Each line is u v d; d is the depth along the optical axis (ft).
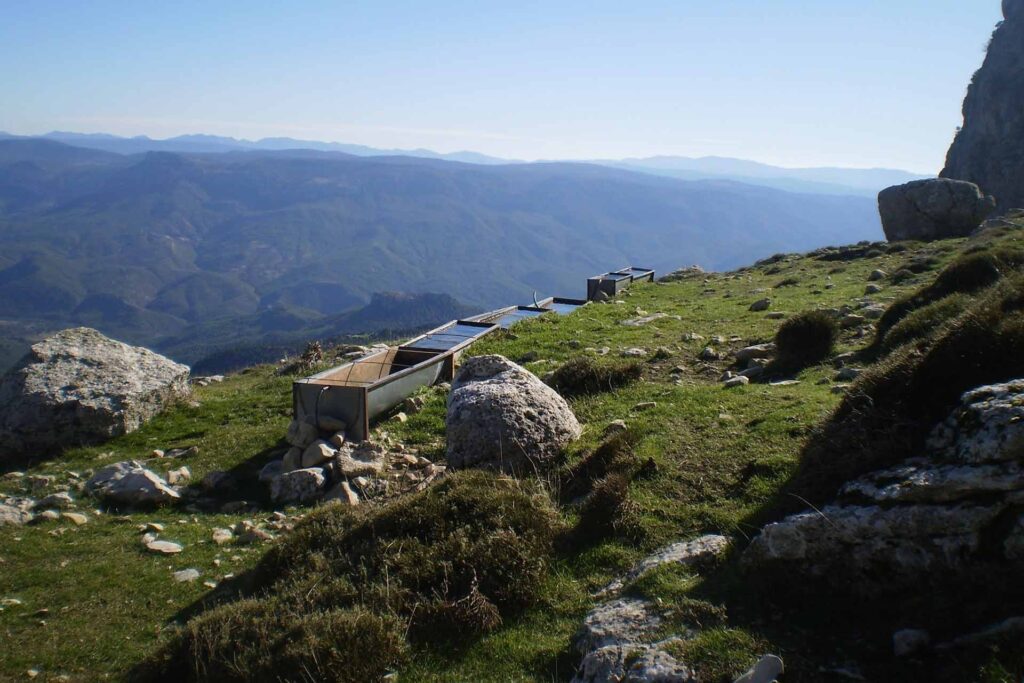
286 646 23.40
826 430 29.09
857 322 59.06
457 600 25.35
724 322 72.28
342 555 29.37
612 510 29.53
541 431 38.17
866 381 30.04
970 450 20.75
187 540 38.99
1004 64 349.20
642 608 22.56
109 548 38.11
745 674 18.11
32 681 26.35
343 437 48.57
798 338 50.57
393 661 23.30
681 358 57.72
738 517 27.45
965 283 52.47
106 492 45.73
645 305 92.38
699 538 26.40
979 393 22.63
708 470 31.86
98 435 58.44
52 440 57.31
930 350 27.94
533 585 26.30
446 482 32.96
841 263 114.73
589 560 27.66
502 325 80.02
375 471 44.29
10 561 36.55
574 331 73.00
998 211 327.26
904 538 20.54
